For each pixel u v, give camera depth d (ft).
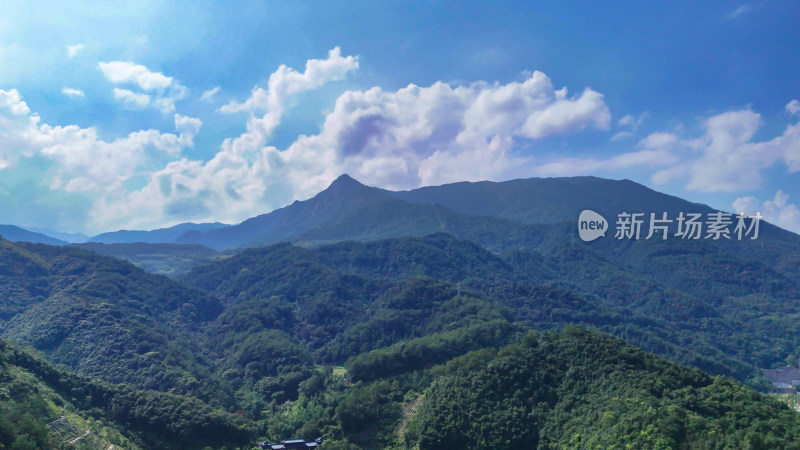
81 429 486.38
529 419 498.69
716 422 390.83
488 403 525.75
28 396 481.05
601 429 431.02
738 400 420.36
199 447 549.13
